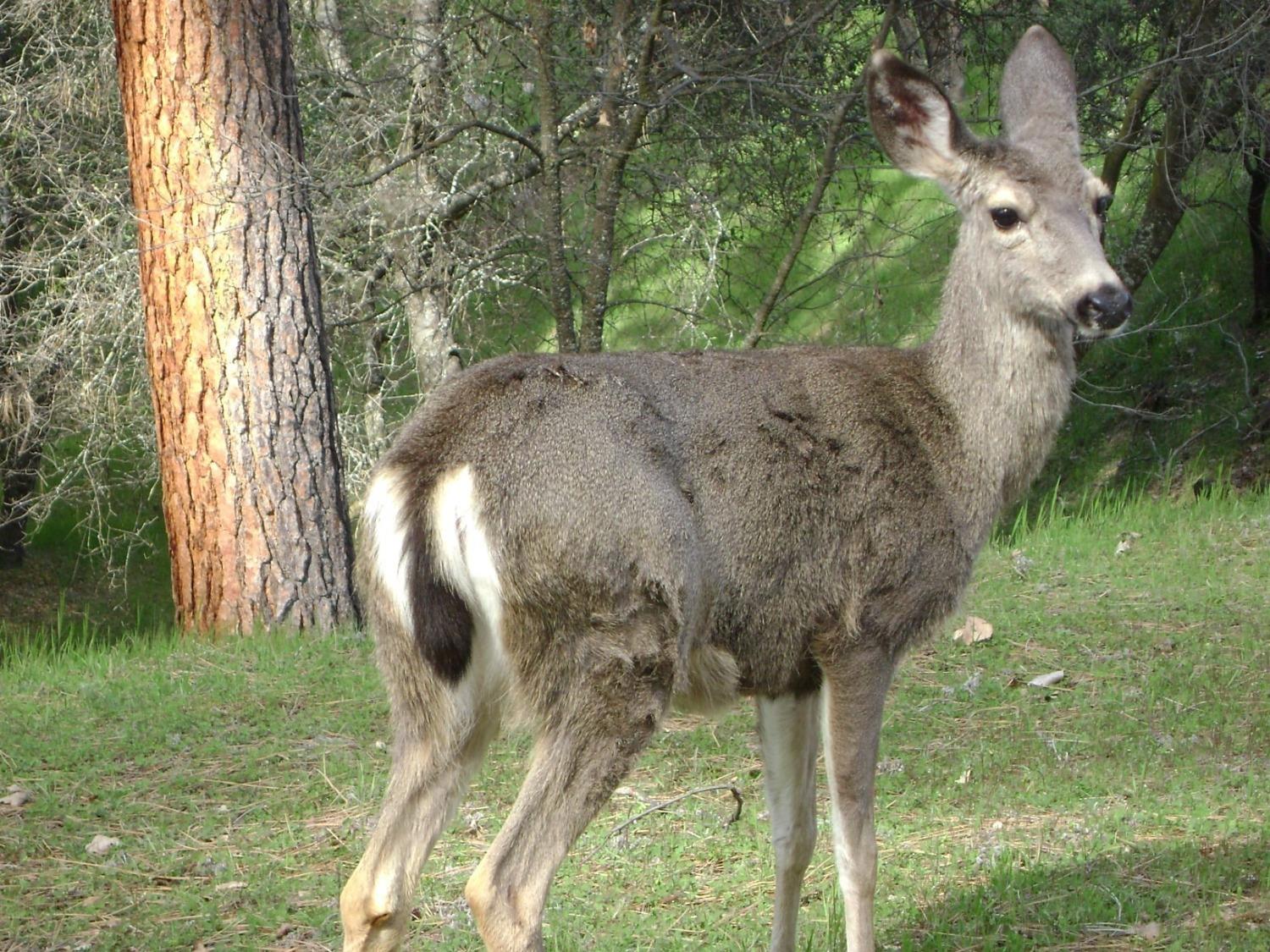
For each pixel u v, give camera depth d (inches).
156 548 832.9
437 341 640.4
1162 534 494.3
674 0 526.3
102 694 343.0
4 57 731.4
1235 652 368.2
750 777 288.8
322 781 286.0
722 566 200.8
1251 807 261.4
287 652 381.7
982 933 215.0
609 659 187.5
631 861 247.1
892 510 212.2
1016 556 466.0
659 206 592.4
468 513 186.4
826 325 803.4
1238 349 745.6
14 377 663.8
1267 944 202.1
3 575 841.5
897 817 265.1
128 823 266.2
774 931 209.9
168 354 422.6
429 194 583.5
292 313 421.7
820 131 549.6
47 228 679.1
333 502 426.3
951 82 448.1
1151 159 738.2
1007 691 341.7
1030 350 225.8
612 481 189.3
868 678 209.2
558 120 557.9
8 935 221.3
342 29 562.9
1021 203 223.6
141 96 422.6
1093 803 265.9
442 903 231.1
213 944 217.6
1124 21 599.2
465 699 190.5
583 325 547.8
